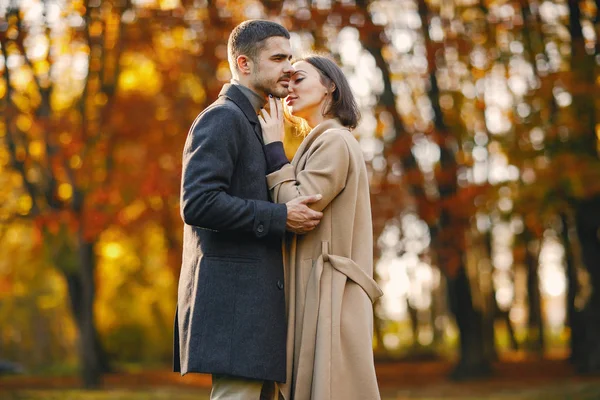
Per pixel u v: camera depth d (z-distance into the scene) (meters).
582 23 15.44
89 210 15.72
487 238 25.44
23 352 31.98
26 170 17.27
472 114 18.47
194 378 23.69
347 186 3.86
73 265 20.94
